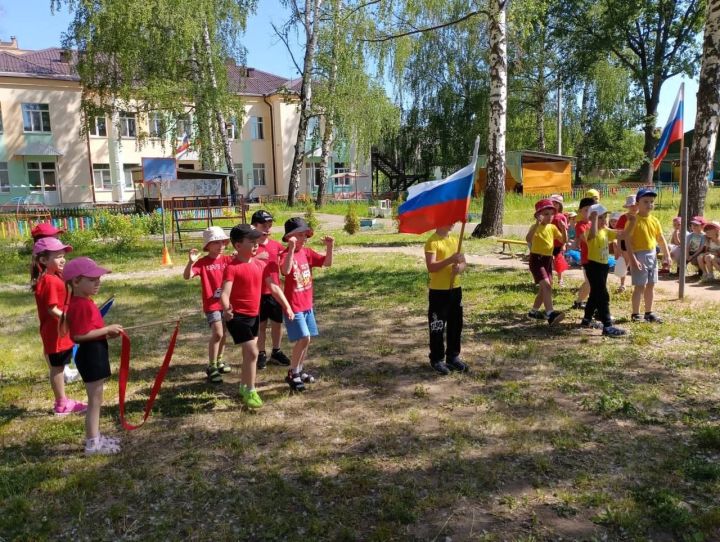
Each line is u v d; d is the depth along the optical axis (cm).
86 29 2769
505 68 1700
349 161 4266
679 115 880
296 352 557
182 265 1495
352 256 1527
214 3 2920
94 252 1762
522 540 315
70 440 466
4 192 3656
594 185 3850
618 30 3900
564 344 673
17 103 3641
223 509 359
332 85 3291
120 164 3956
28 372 652
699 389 521
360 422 482
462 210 575
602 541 315
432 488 373
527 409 494
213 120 3083
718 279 991
